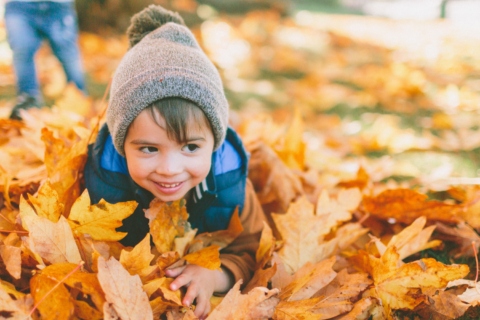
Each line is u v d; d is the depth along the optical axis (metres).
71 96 2.06
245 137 1.96
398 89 3.48
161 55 1.05
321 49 5.76
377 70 4.42
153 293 1.04
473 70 4.27
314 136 2.73
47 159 1.28
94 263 0.97
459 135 2.41
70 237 0.98
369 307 1.08
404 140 2.42
